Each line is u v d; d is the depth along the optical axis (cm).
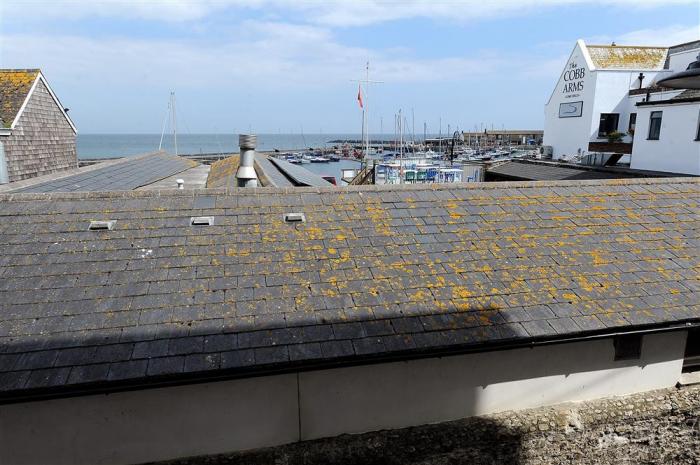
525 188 945
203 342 558
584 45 3809
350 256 716
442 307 636
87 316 579
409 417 648
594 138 3756
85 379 504
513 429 666
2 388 486
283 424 609
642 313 652
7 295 600
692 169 2317
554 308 650
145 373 515
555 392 694
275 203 825
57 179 1393
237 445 602
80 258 668
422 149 10056
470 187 930
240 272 668
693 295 694
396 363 625
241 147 1333
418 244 755
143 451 578
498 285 684
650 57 3875
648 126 2570
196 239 723
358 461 621
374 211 831
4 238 693
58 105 2411
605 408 699
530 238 793
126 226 738
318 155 11694
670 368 737
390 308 628
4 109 2042
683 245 806
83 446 562
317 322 597
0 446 547
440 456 651
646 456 740
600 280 709
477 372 657
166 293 623
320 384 608
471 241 773
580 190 955
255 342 563
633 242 803
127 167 1905
